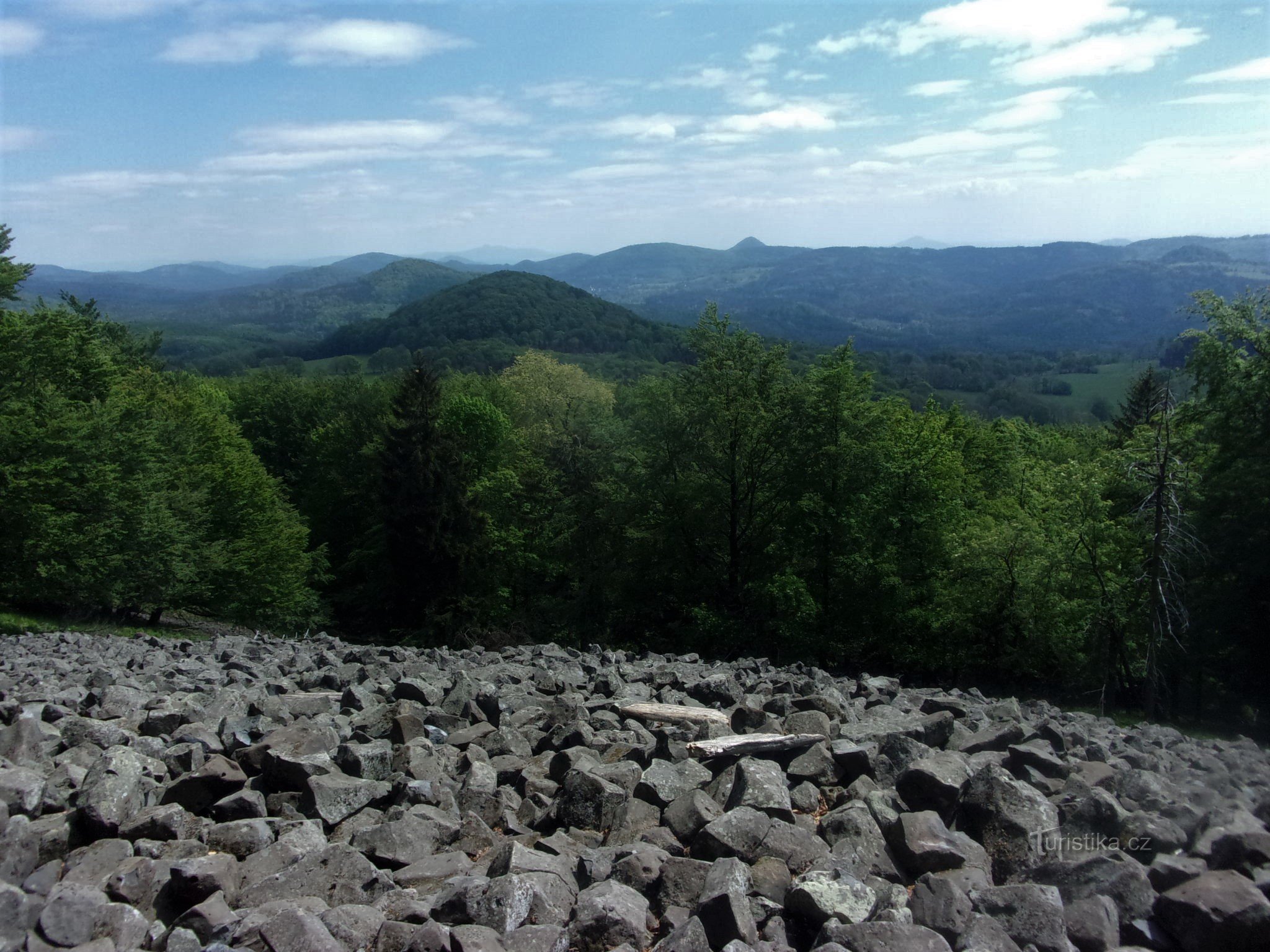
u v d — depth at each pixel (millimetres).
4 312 34844
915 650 29516
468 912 4688
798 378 32656
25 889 5109
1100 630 27688
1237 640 26109
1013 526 29062
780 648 30000
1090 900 4699
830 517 29922
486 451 50312
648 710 9164
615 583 34875
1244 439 25406
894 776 6883
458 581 42906
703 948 4457
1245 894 4422
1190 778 7492
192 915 4555
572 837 6141
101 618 35562
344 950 4332
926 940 4242
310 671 12680
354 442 55625
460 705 9266
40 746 7168
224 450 44812
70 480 31438
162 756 7316
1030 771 6820
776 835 5633
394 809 6199
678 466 33219
